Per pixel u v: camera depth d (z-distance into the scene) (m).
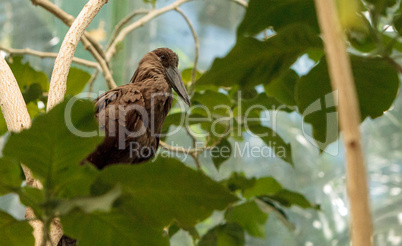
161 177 2.17
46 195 2.14
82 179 2.18
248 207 5.68
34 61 12.40
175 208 2.33
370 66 3.04
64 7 11.70
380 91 3.17
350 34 2.85
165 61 6.07
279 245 15.12
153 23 13.60
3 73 3.57
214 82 3.17
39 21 12.55
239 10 14.91
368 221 1.43
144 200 2.32
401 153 14.94
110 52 7.23
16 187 2.11
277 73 3.12
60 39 12.59
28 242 2.46
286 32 2.79
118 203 2.24
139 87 5.46
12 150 2.09
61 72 3.69
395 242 13.33
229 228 5.41
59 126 2.06
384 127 15.23
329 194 15.05
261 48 2.92
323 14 1.46
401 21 2.81
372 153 15.33
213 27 15.01
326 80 3.34
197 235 5.32
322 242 14.66
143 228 2.44
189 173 2.15
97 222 2.43
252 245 15.10
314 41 2.84
